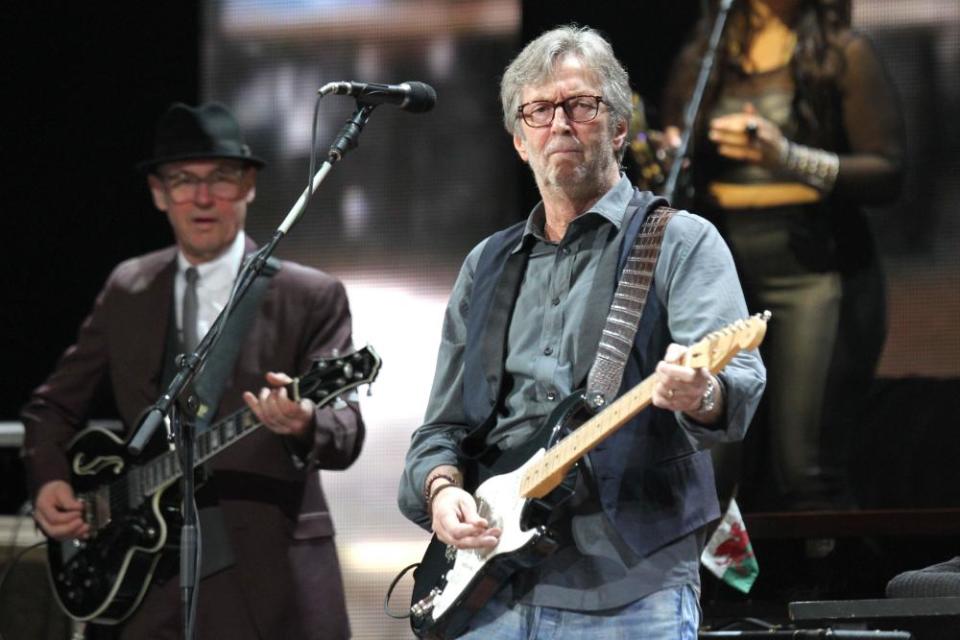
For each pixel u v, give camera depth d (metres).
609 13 17.69
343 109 19.95
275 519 13.41
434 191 19.58
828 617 9.64
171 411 11.66
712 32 17.05
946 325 16.19
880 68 16.55
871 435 16.27
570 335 9.87
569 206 10.23
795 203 16.55
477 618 9.91
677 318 9.45
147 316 14.34
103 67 20.73
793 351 16.48
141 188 20.61
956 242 16.22
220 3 20.38
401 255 19.62
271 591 13.20
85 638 14.47
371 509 19.16
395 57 19.83
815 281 16.50
